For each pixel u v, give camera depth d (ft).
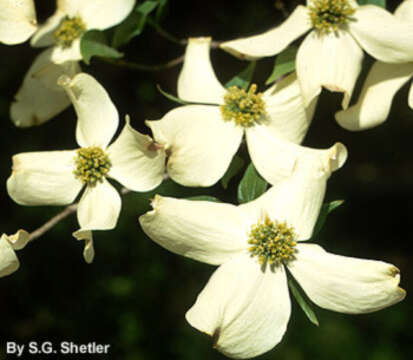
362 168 2.70
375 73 1.62
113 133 1.61
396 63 1.61
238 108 1.61
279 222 1.53
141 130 2.08
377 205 2.65
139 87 2.08
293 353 2.24
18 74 2.12
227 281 1.52
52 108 1.77
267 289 1.52
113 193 1.59
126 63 1.76
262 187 1.57
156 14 1.72
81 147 1.61
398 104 1.95
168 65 1.78
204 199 1.55
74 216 2.28
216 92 1.63
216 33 1.84
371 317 2.37
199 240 1.53
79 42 1.70
